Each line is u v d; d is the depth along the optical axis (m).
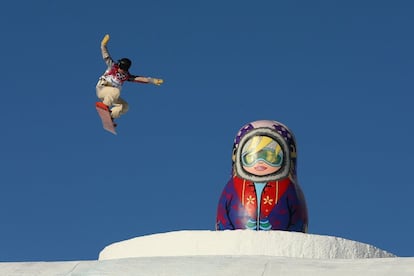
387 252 27.47
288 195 28.50
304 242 26.27
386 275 19.08
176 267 20.09
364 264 20.06
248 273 19.62
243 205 28.41
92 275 19.80
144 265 20.31
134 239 27.41
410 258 20.39
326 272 19.50
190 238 26.42
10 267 20.53
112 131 25.95
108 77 25.25
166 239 26.72
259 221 28.11
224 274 19.61
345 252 26.53
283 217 28.22
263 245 26.08
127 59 25.39
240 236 26.19
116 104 25.45
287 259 20.97
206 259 20.94
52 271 20.17
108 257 27.88
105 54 25.41
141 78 25.45
